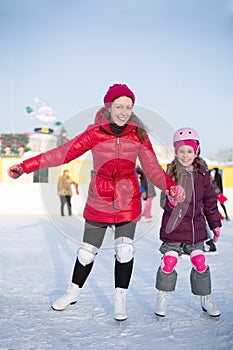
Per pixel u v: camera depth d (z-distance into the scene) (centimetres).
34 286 288
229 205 1122
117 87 216
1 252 453
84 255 227
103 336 189
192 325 205
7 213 1104
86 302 246
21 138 1479
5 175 1309
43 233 663
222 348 174
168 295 263
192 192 226
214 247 438
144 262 400
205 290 220
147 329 199
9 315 219
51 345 177
